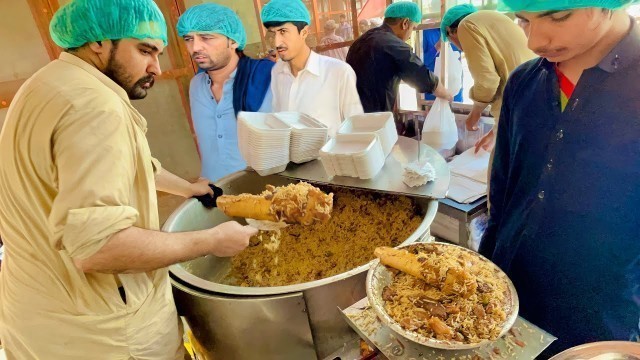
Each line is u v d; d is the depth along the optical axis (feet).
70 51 3.05
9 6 8.43
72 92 2.55
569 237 2.80
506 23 5.73
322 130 4.95
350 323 2.66
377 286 2.71
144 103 10.54
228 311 3.20
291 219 3.63
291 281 4.40
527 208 3.06
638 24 2.38
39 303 3.04
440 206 5.40
